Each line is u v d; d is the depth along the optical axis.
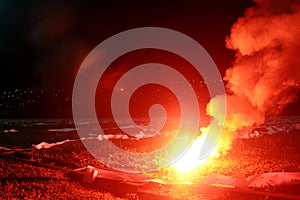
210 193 8.89
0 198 8.48
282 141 18.05
